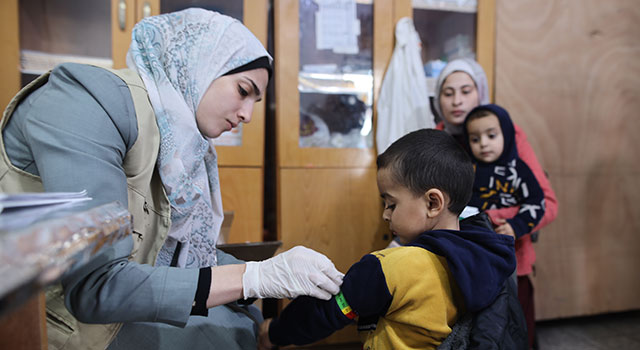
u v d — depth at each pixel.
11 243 0.26
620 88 2.01
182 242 0.81
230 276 0.63
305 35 1.80
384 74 1.83
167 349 0.74
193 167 0.79
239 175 1.70
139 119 0.70
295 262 0.65
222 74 0.82
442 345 0.60
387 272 0.65
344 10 1.83
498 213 1.42
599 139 2.00
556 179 1.95
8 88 1.50
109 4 1.65
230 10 1.76
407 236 0.74
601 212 2.00
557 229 1.95
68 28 1.63
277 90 1.74
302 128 1.83
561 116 1.95
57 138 0.58
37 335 0.43
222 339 0.80
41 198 0.39
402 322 0.65
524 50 1.91
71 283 0.55
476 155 1.50
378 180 0.77
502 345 0.59
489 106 1.49
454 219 0.74
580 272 1.97
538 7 1.92
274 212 2.09
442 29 1.98
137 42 0.79
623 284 2.02
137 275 0.58
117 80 0.69
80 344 0.65
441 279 0.65
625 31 2.01
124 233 0.44
